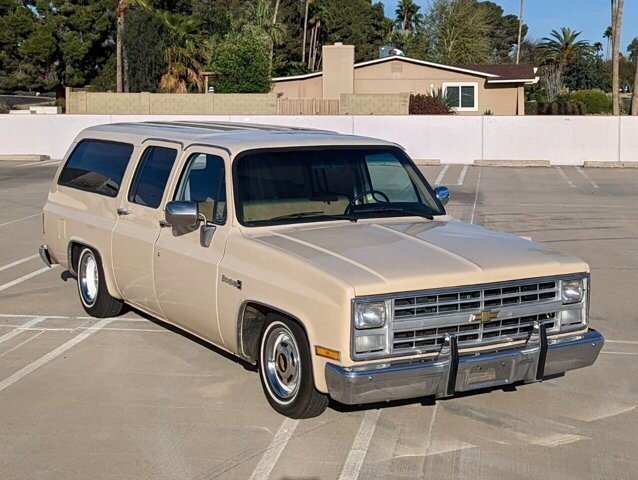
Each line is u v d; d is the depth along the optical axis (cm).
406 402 613
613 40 3781
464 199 1889
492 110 4069
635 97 3750
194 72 4341
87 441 550
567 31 8006
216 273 619
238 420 583
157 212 707
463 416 592
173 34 4316
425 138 2934
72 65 5403
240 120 3027
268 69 4262
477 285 539
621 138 2875
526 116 2898
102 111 3488
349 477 498
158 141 744
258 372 645
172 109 3488
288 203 640
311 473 504
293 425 574
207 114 3406
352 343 511
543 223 1520
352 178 674
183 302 666
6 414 597
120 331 797
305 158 664
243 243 602
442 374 528
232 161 640
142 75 4322
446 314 532
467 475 502
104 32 5391
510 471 507
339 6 8088
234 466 513
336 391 518
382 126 2952
